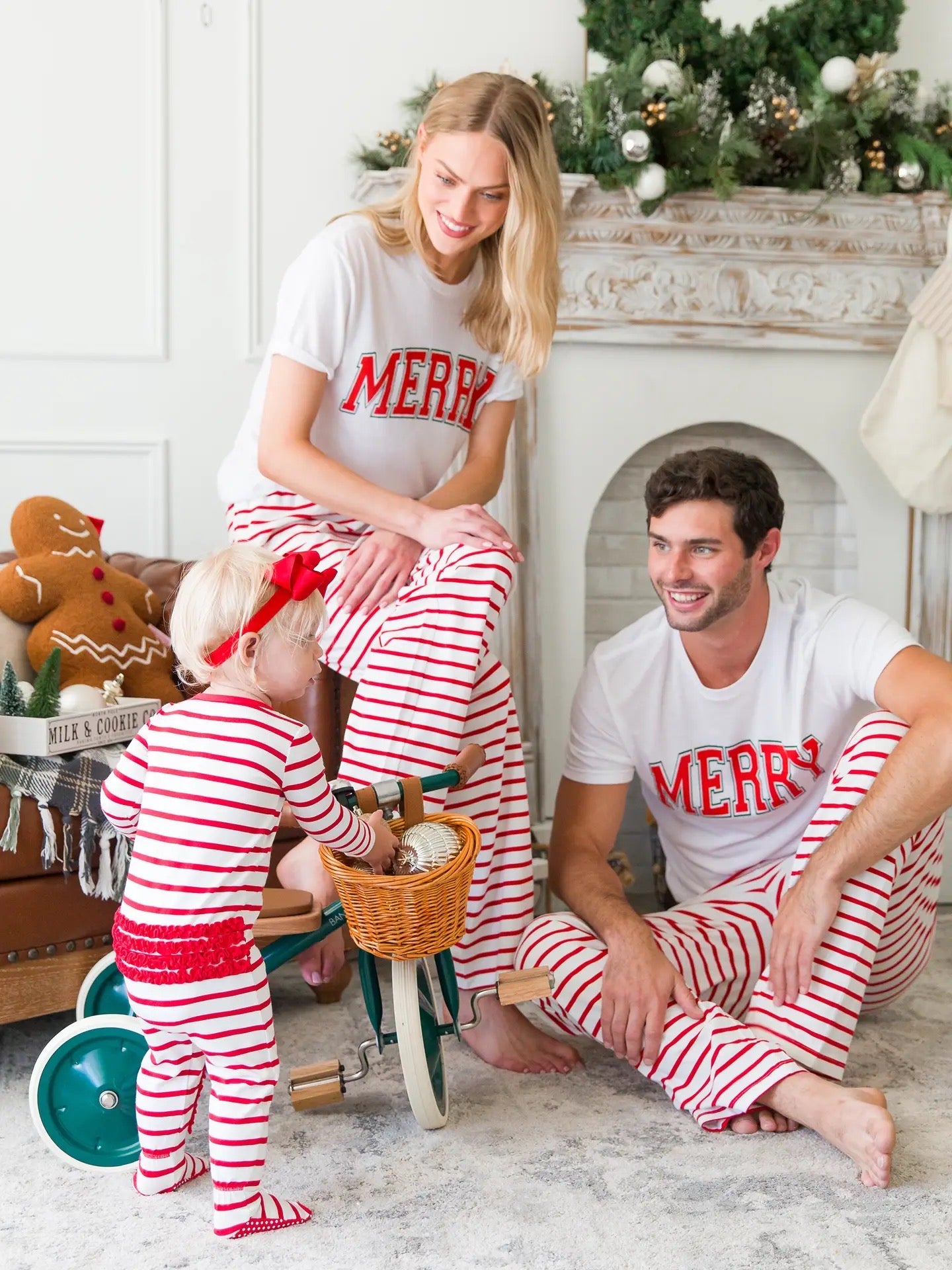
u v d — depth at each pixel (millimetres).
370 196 2850
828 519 3168
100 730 1924
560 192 1928
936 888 1965
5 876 1739
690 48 2775
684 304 2893
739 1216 1432
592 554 3133
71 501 2893
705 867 2080
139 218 2883
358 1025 2082
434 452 2107
